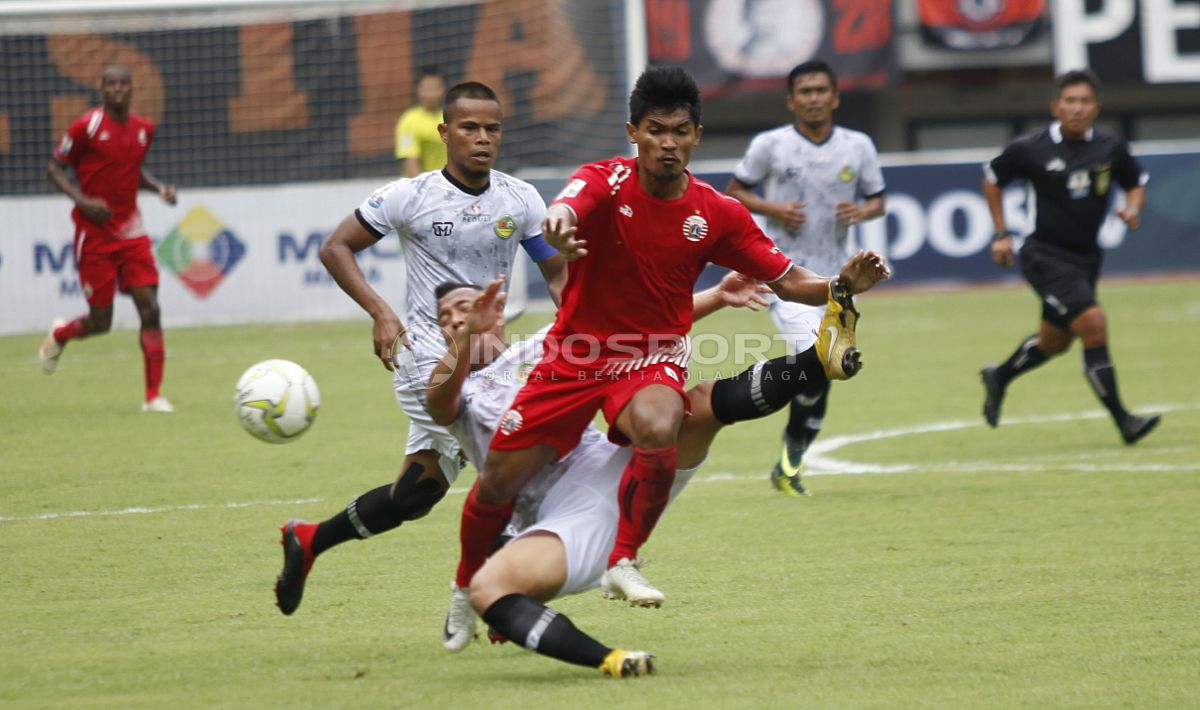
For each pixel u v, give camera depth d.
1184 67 82.12
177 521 25.89
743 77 80.62
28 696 15.73
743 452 34.44
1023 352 34.94
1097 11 82.06
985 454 33.34
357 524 18.94
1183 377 45.41
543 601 16.31
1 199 60.94
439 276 19.97
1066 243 34.47
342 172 77.38
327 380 46.22
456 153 19.80
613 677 16.33
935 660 17.05
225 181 76.56
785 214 31.53
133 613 19.72
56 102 74.12
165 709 15.17
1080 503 27.22
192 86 75.88
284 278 63.94
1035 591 20.58
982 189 72.19
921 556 22.98
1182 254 73.94
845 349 16.23
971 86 87.31
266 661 17.25
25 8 69.25
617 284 16.97
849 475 30.97
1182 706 15.11
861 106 94.81
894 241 72.25
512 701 15.34
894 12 81.69
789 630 18.64
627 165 16.94
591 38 81.31
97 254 39.09
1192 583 20.94
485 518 16.97
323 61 76.81
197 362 50.94
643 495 16.34
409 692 15.80
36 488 28.97
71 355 53.28
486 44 78.38
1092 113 33.88
